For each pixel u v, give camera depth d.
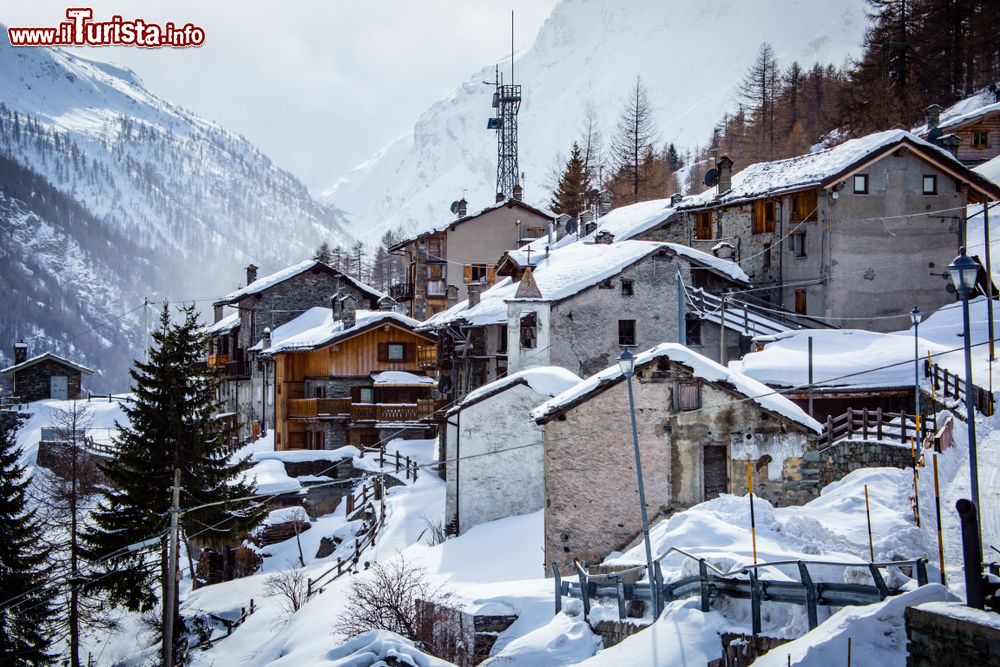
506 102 100.06
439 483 51.12
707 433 29.97
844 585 17.75
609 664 19.09
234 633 39.12
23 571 39.25
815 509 27.56
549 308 45.25
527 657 21.92
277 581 42.56
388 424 63.94
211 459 44.12
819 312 53.50
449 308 70.44
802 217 55.00
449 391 59.41
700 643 19.00
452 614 26.41
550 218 85.50
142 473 42.44
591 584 23.75
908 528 23.23
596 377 30.64
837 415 41.00
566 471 30.06
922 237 53.69
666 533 25.05
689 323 50.19
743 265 58.78
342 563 41.44
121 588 40.81
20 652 37.62
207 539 43.25
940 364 40.47
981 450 30.89
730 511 25.80
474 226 85.00
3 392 100.88
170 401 43.06
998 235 59.44
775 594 18.53
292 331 74.00
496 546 35.16
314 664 21.23
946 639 13.58
